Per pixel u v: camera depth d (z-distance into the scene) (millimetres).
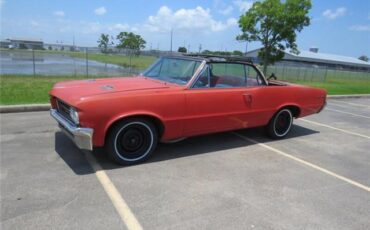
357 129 7527
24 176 3730
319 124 7844
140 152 4316
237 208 3275
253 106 5297
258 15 26484
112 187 3576
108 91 4078
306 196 3662
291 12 25656
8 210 2988
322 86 18703
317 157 5141
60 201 3209
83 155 4496
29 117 6516
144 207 3188
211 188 3703
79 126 3789
